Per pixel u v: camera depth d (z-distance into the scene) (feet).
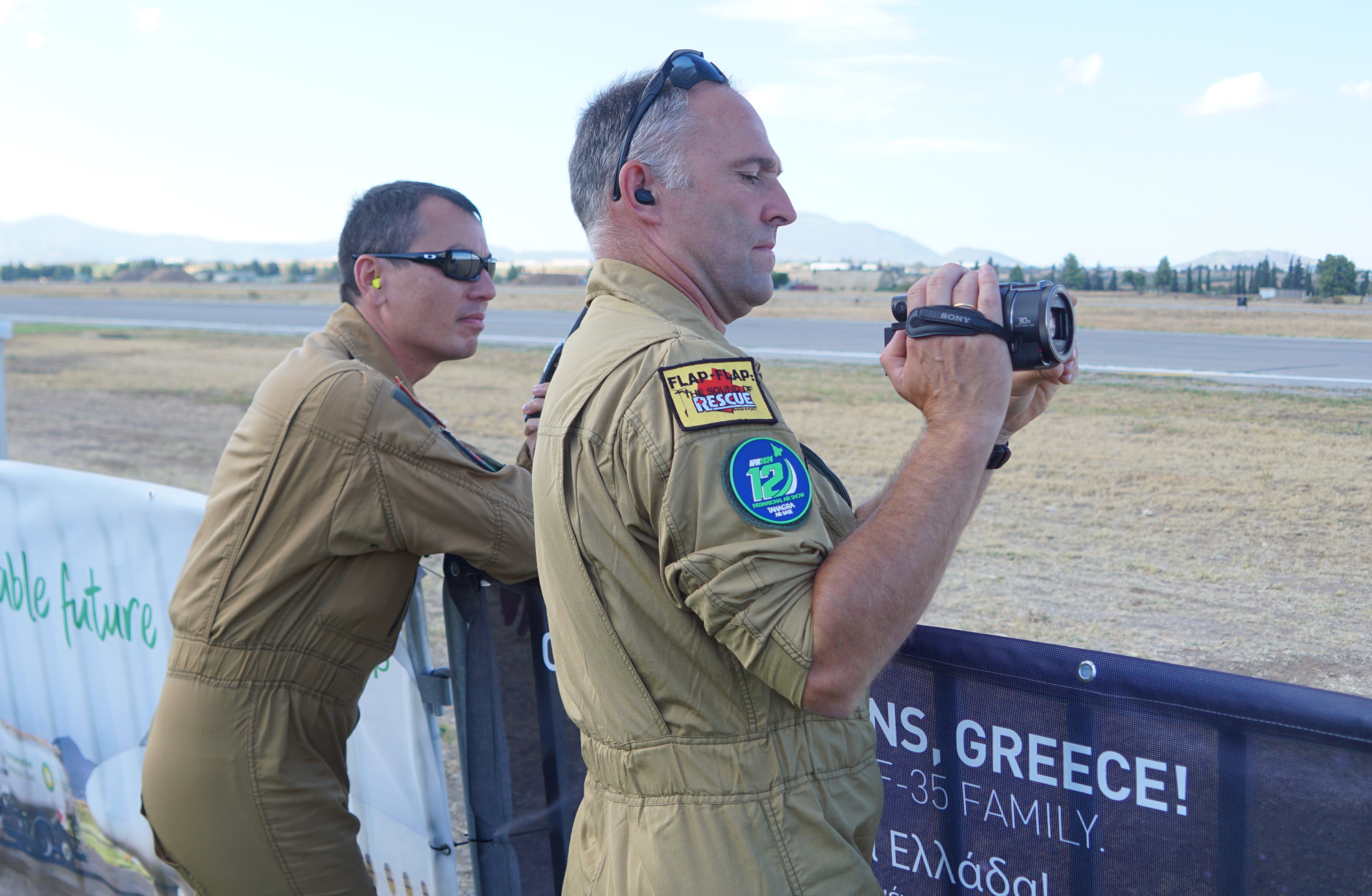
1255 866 3.79
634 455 3.50
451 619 6.07
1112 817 4.19
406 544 5.47
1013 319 3.66
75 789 8.38
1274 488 15.26
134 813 7.98
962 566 15.08
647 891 3.71
